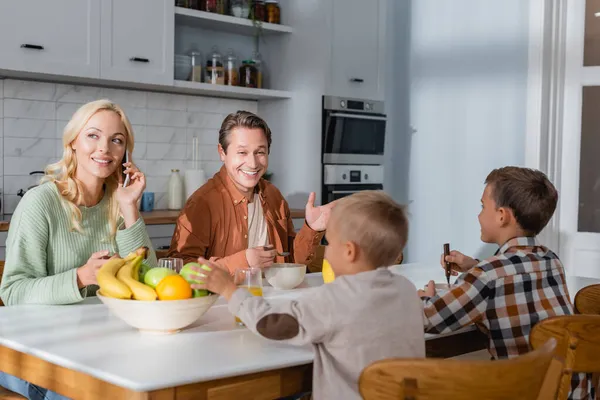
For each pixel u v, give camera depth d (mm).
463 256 2229
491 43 4223
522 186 1922
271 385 1445
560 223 4090
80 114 2055
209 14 4191
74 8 3562
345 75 4527
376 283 1448
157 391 1271
